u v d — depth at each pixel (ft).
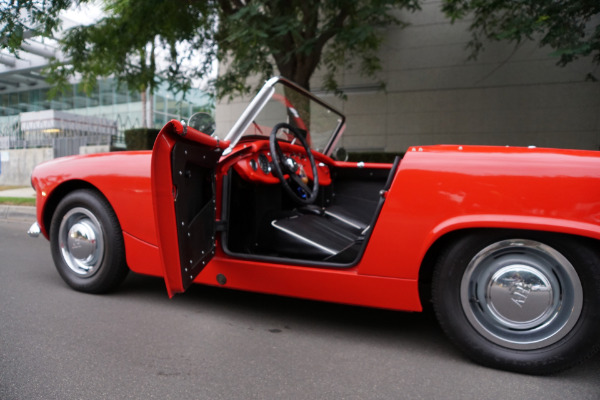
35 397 5.40
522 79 35.78
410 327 8.18
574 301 5.91
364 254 6.99
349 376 6.20
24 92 84.99
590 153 6.06
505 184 6.10
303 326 8.14
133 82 28.53
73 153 46.50
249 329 7.93
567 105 34.68
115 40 25.46
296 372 6.29
